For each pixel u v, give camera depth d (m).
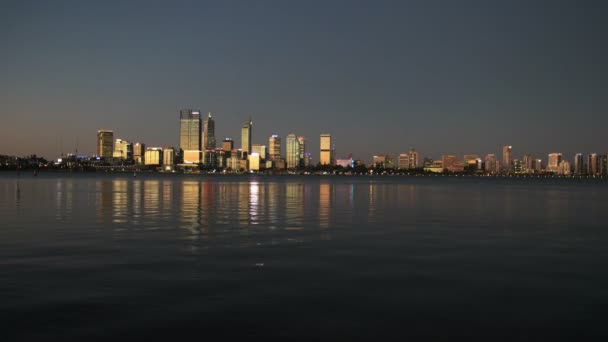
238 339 11.12
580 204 61.53
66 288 15.38
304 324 12.14
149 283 16.11
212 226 33.16
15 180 163.88
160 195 76.31
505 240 27.12
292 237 27.83
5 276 17.05
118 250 22.78
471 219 39.88
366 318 12.64
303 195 80.94
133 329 11.69
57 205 51.88
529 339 11.30
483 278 17.22
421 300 14.33
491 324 12.27
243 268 18.66
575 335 11.55
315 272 18.02
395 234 29.52
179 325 11.99
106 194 76.50
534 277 17.44
